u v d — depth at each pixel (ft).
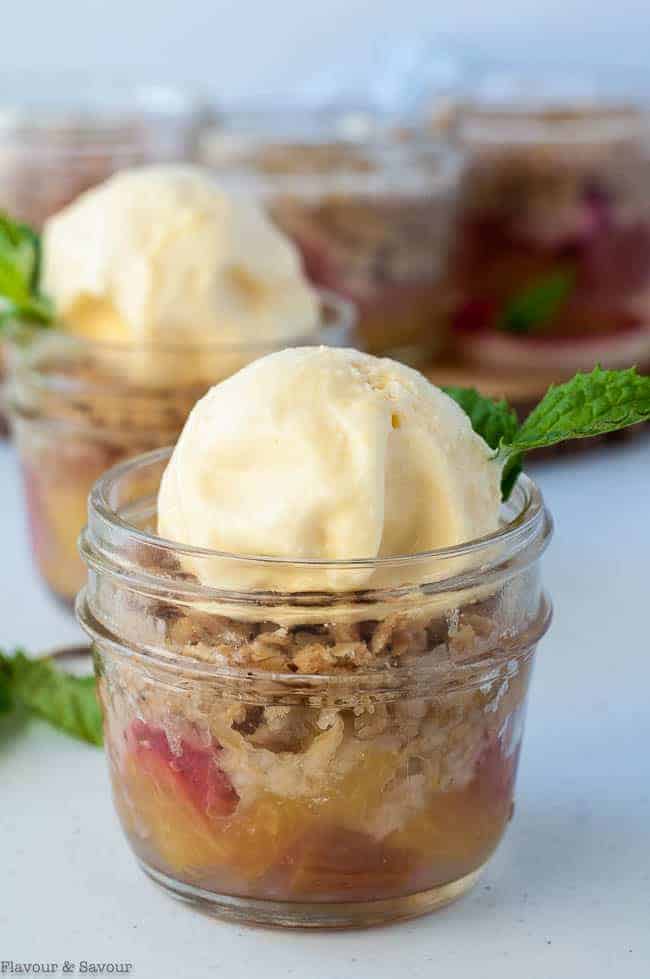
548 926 1.29
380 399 1.26
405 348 2.30
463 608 1.25
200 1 2.96
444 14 2.89
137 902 1.32
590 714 1.54
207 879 1.28
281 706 1.23
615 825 1.39
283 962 1.26
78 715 1.49
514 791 1.35
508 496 1.34
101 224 1.69
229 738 1.24
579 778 1.45
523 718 1.32
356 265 2.20
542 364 2.30
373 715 1.23
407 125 2.55
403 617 1.23
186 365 1.65
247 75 2.98
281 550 1.25
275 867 1.26
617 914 1.30
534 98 2.52
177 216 1.69
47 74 2.98
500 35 2.87
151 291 1.67
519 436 1.33
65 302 1.71
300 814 1.24
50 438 1.68
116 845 1.38
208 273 1.68
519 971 1.25
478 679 1.25
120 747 1.30
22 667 1.51
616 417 1.30
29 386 1.69
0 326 1.71
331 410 1.26
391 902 1.28
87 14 2.99
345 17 2.92
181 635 1.24
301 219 2.17
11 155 2.23
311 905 1.27
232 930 1.29
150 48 2.99
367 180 2.20
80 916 1.30
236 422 1.26
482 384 2.24
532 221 2.29
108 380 1.66
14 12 2.99
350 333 1.79
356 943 1.27
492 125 2.32
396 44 2.90
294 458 1.25
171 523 1.30
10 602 1.75
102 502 1.31
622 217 2.30
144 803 1.29
